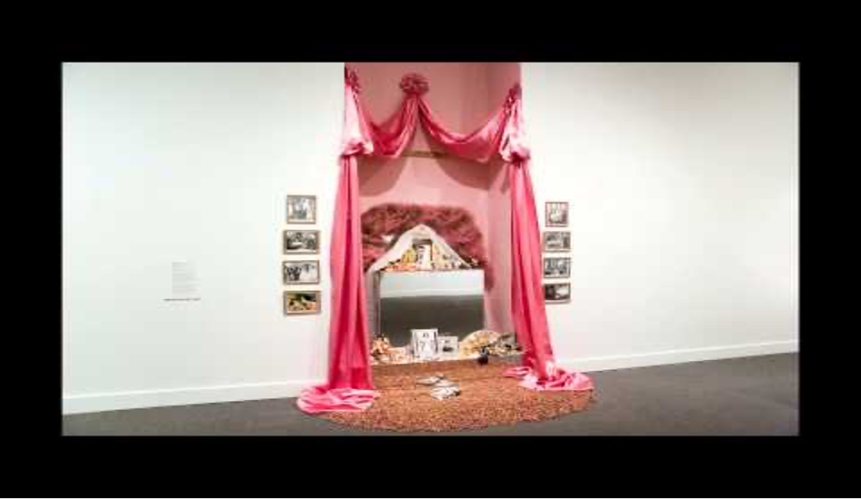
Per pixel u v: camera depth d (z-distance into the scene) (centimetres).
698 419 369
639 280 555
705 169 589
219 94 429
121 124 408
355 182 446
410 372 465
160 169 415
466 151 520
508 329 523
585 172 533
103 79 404
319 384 443
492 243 557
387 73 536
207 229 424
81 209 399
